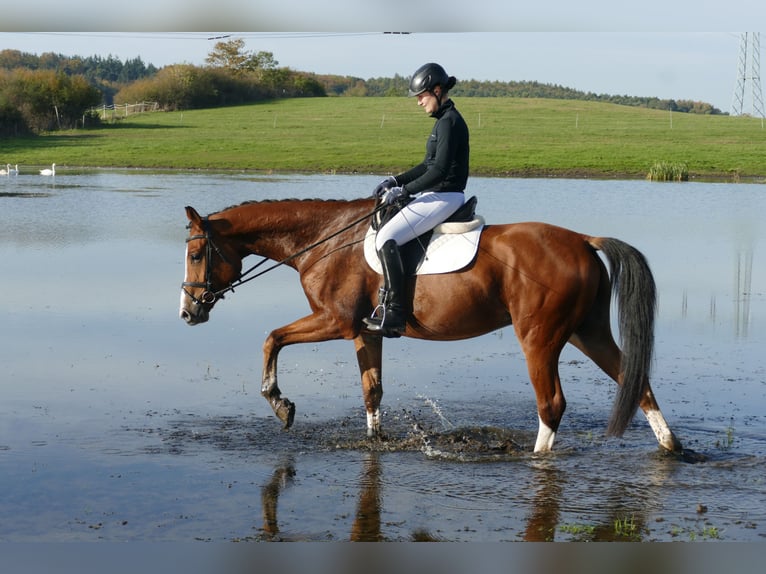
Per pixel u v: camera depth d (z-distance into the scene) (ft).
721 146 155.33
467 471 21.47
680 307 40.63
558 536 17.53
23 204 78.59
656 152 142.41
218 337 34.88
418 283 22.40
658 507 19.11
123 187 95.09
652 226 67.10
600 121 215.51
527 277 21.77
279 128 185.47
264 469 21.56
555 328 21.83
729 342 34.60
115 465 21.66
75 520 18.42
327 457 22.49
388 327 22.17
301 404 27.07
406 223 22.39
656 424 22.53
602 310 22.57
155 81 257.34
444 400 27.55
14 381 28.55
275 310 39.86
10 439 23.38
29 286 43.29
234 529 17.97
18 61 341.62
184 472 21.26
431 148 22.70
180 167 124.06
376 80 424.87
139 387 28.27
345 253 23.34
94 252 53.52
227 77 272.51
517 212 73.77
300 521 18.38
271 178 106.93
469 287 22.06
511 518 18.49
